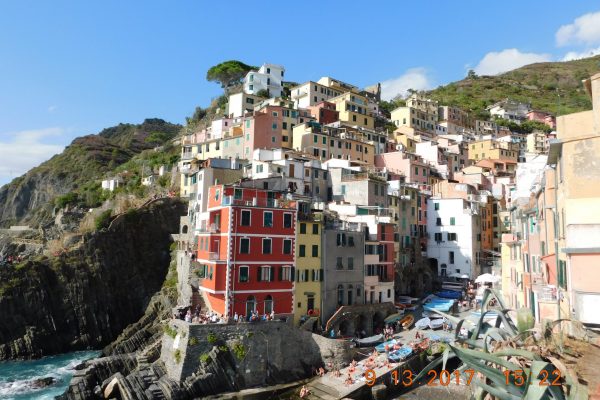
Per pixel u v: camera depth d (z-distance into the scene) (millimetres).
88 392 48688
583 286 20125
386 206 81500
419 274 84250
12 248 105375
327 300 60406
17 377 58469
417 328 63531
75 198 129750
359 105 129250
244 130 102625
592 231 20516
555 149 24469
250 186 63188
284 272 57062
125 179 130625
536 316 35688
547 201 31953
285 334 52094
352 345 54062
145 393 44875
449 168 130375
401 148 118250
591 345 17375
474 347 20828
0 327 69312
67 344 74688
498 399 16688
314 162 83375
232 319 50500
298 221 59312
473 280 84750
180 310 58625
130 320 83562
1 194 191625
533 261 39250
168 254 92188
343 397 43812
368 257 66938
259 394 46500
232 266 53406
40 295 74688
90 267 82125
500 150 140750
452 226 89188
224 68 163625
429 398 46094
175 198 96938
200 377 45688
